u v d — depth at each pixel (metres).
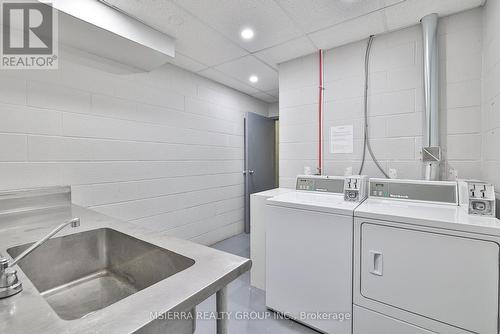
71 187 1.85
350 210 1.47
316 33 2.06
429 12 1.78
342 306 1.51
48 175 1.73
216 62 2.63
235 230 3.65
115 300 0.96
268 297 1.86
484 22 1.66
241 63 2.67
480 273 1.12
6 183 1.55
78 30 1.63
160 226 2.53
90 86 1.96
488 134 1.58
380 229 1.37
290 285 1.73
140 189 2.34
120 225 1.21
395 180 1.77
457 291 1.17
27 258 0.94
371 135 2.15
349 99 2.26
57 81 1.78
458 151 1.78
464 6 1.71
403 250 1.30
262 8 1.71
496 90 1.45
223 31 2.00
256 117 3.96
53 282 1.01
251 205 2.28
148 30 1.89
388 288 1.35
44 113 1.72
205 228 3.11
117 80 2.15
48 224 1.26
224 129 3.43
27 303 0.55
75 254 1.08
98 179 2.02
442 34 1.84
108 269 1.14
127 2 1.61
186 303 0.57
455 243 1.17
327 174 2.39
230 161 3.55
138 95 2.32
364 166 2.19
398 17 1.84
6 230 1.14
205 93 3.10
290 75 2.61
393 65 2.04
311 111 2.49
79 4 1.50
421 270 1.25
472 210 1.30
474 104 1.73
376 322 1.38
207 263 0.77
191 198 2.90
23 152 1.62
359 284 1.44
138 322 0.48
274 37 2.12
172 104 2.66
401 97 2.01
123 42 1.80
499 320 1.08
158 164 2.51
